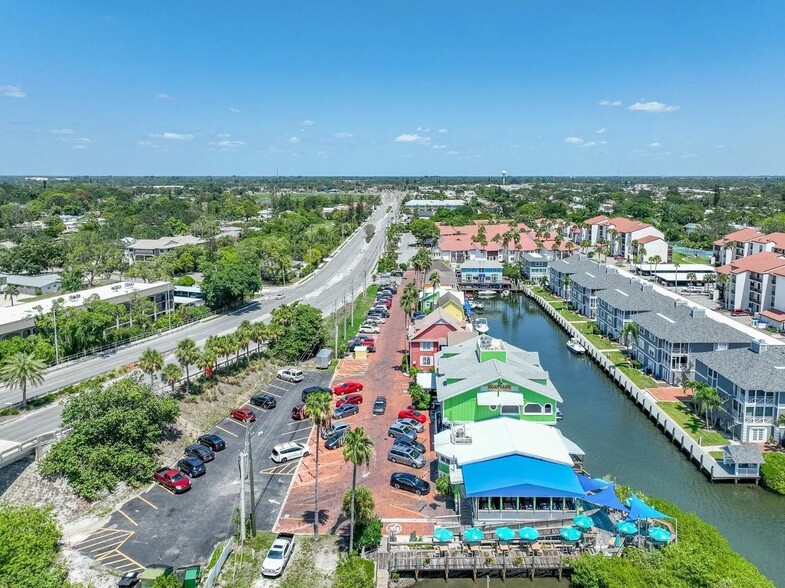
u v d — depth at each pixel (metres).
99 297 120.44
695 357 91.56
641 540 54.03
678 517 57.62
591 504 59.38
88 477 61.88
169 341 116.12
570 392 100.88
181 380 89.44
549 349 126.62
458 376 76.44
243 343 97.50
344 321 124.62
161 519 58.91
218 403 86.81
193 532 56.78
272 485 65.56
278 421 82.88
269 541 55.22
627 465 74.88
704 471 72.25
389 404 88.81
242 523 54.69
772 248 170.75
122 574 50.03
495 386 71.19
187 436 76.38
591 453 78.12
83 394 67.56
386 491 64.38
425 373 93.44
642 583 47.81
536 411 72.00
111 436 65.69
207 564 51.78
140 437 67.81
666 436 83.25
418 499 62.78
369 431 79.31
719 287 163.50
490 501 56.41
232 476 67.44
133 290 130.50
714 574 47.94
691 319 104.88
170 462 70.50
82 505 60.59
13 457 62.69
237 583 49.62
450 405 72.31
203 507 61.19
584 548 53.69
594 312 146.88
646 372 106.06
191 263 186.75
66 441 64.00
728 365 82.75
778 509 65.12
